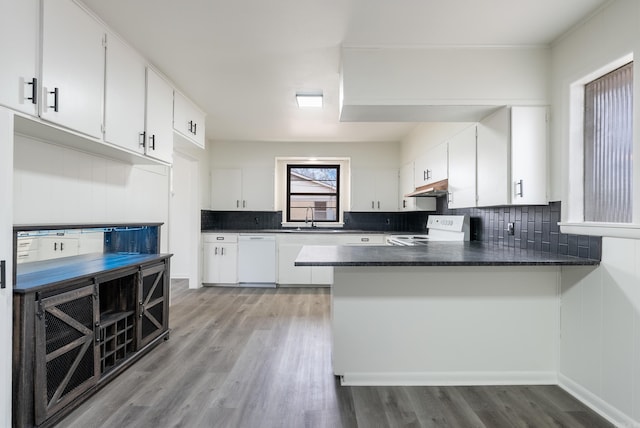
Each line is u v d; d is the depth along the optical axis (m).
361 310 2.21
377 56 2.34
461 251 2.48
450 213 4.00
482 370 2.23
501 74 2.32
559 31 2.14
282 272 5.03
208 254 5.03
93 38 1.96
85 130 1.91
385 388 2.15
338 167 5.77
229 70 2.76
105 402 1.93
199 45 2.36
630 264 1.73
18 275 1.89
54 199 2.12
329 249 2.62
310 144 5.44
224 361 2.49
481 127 2.68
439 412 1.88
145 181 3.17
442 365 2.22
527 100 2.31
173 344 2.80
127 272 2.32
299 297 4.42
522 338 2.23
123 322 2.36
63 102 1.74
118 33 2.20
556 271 2.22
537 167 2.30
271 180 5.39
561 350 2.20
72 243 2.32
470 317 2.22
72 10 1.79
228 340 2.90
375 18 2.02
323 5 1.90
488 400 2.01
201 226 5.02
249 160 5.40
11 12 1.46
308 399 2.00
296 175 5.78
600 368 1.90
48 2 1.63
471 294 2.22
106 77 2.09
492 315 2.23
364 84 2.34
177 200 5.64
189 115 3.42
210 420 1.78
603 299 1.88
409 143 4.88
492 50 2.33
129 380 2.19
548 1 1.85
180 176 5.64
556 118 2.25
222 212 5.58
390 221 5.66
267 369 2.37
